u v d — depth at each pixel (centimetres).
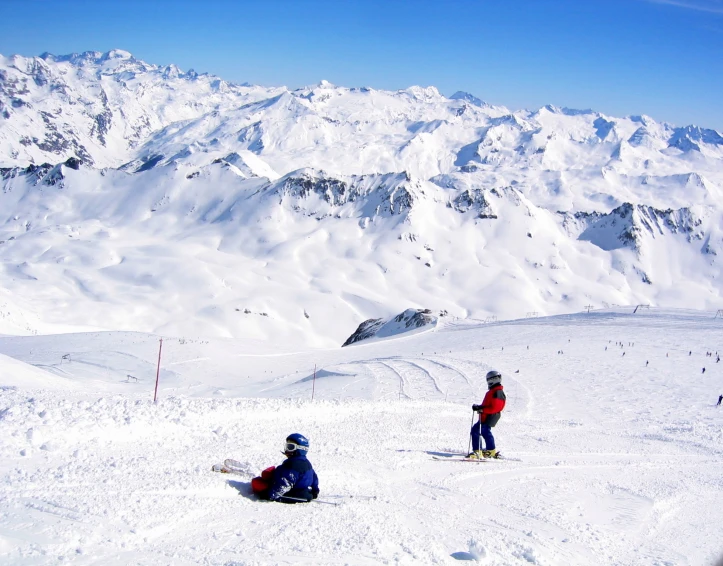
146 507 671
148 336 9094
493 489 1054
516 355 5678
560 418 2536
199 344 8719
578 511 957
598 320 8506
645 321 8019
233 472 871
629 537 850
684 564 756
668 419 2703
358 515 777
